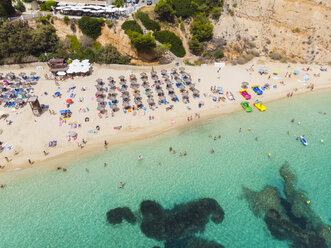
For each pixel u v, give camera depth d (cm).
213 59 6384
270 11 6638
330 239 2956
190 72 5944
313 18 6288
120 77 5500
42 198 3272
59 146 3922
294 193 3484
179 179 3600
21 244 2831
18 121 4288
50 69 5559
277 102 5184
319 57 6425
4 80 5238
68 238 2900
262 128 4525
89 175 3578
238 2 6850
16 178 3478
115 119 4459
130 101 4894
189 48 6569
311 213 3244
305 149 4153
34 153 3788
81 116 4466
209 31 6319
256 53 6662
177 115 4659
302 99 5297
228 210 3244
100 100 4784
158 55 6025
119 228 3008
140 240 2898
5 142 3900
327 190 3544
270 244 2900
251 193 3459
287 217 3188
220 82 5644
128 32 5709
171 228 3019
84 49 6125
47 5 6481
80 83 5369
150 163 3791
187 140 4212
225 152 4038
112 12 6269
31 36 5834
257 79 5816
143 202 3294
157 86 5209
